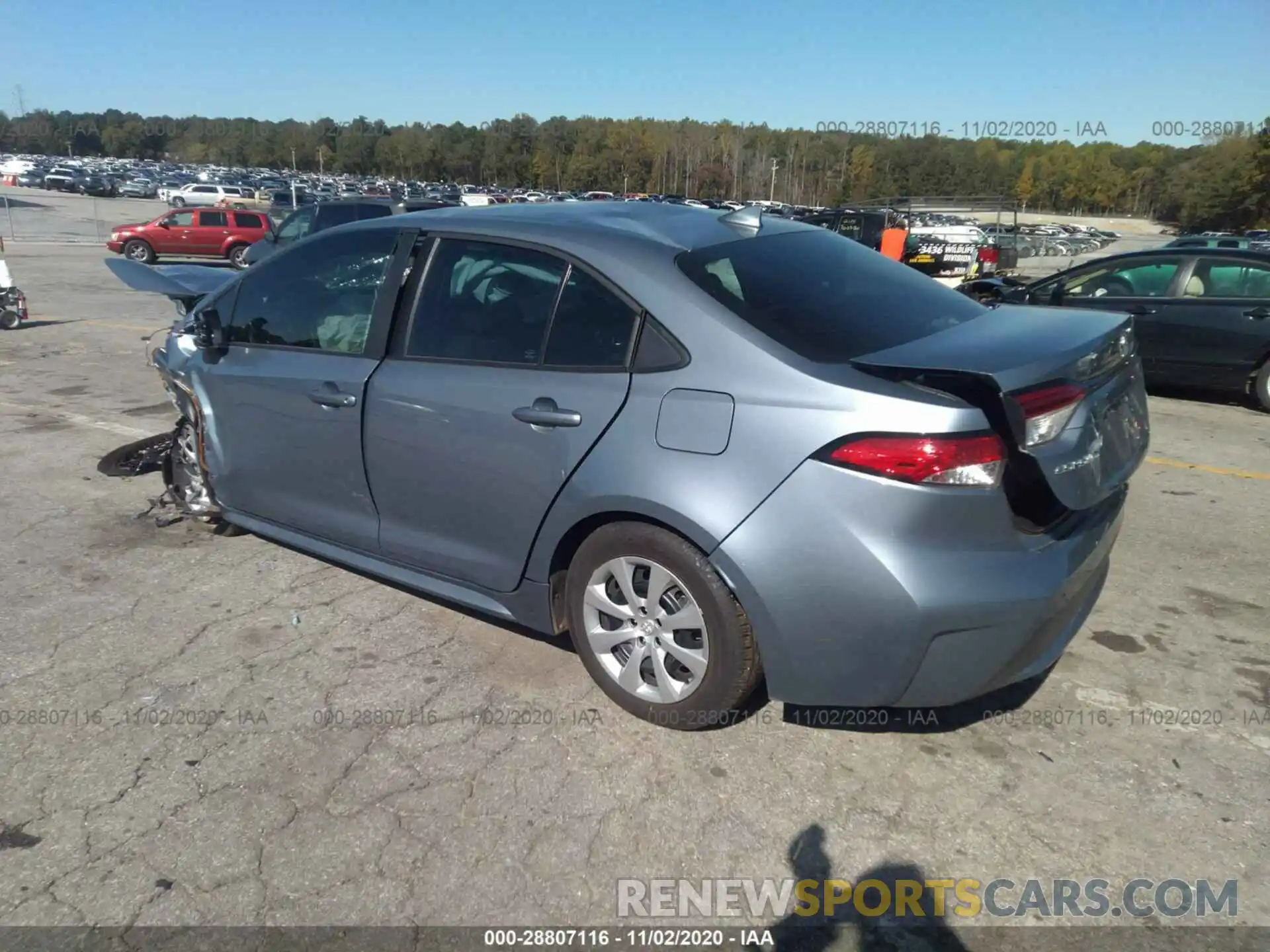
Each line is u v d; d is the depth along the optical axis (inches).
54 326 497.7
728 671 112.7
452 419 130.2
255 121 6697.8
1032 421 101.6
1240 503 217.6
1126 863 100.6
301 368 150.6
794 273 127.1
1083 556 111.3
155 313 560.1
